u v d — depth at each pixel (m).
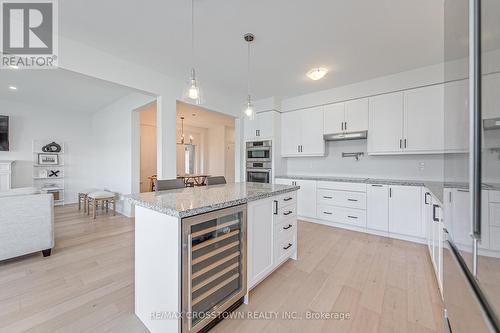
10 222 2.24
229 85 3.73
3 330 1.38
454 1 1.17
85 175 5.89
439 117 2.90
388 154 3.33
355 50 2.56
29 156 5.08
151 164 7.34
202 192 1.90
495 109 0.78
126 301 1.68
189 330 1.24
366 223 3.29
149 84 3.08
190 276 1.24
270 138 4.33
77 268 2.20
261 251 1.82
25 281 1.95
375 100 3.39
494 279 0.78
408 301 1.69
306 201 3.92
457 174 1.14
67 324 1.44
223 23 2.09
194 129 8.41
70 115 5.66
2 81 3.64
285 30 2.19
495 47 0.77
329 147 4.16
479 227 0.86
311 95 4.08
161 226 1.31
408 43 2.40
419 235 2.85
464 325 1.04
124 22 2.08
